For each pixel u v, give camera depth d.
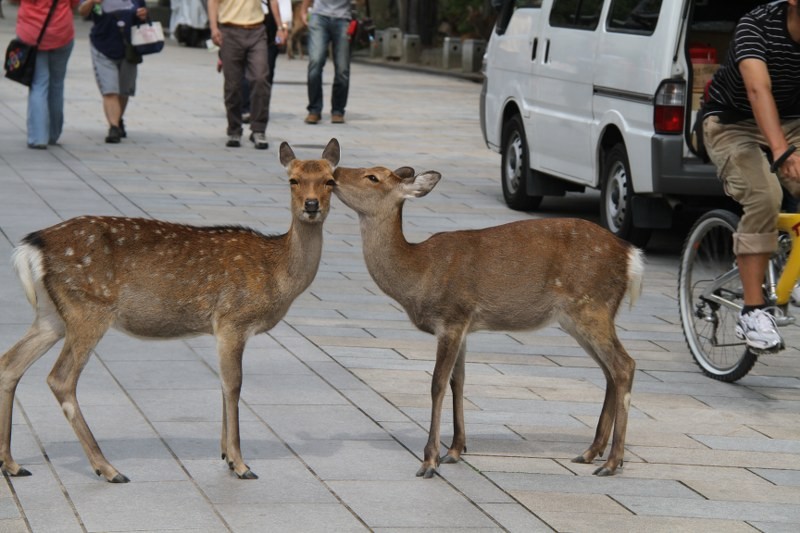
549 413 9.02
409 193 7.66
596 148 15.02
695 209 18.00
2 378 7.47
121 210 15.51
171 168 19.09
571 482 7.64
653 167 13.63
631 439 8.58
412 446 8.16
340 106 25.89
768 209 9.34
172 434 8.21
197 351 10.14
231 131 21.75
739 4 15.61
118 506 6.96
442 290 7.72
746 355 9.84
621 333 11.56
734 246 9.57
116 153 20.38
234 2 21.27
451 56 42.25
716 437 8.70
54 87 20.58
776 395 9.82
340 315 11.53
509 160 17.41
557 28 16.09
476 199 17.91
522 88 17.00
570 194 19.12
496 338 11.15
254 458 7.81
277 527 6.73
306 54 46.97
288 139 22.97
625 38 14.31
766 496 7.55
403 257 7.73
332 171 7.66
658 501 7.37
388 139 23.64
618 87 14.42
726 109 9.51
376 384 9.47
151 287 7.42
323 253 14.06
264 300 7.52
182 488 7.27
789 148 8.88
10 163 18.81
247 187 17.77
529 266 7.79
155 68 37.62
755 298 9.55
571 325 7.93
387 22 51.56
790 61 9.12
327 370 9.78
